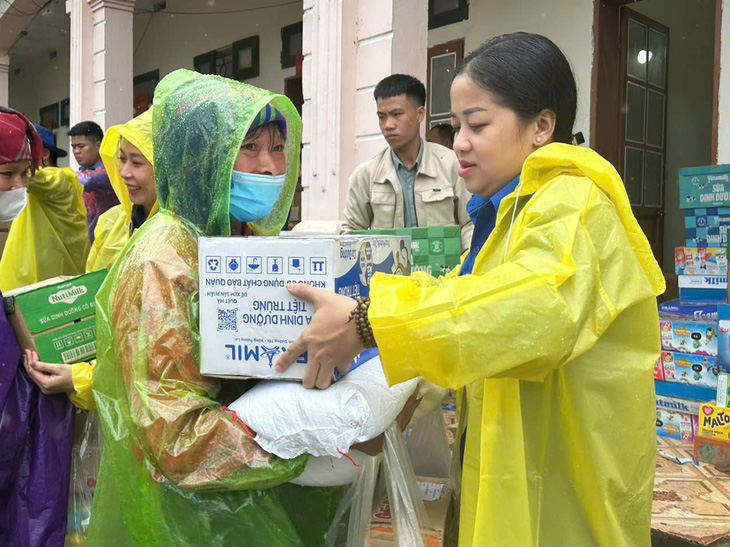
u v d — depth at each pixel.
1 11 10.33
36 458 1.91
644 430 1.24
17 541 1.88
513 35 1.33
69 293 1.98
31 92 15.57
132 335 1.38
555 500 1.23
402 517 1.38
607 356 1.22
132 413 1.34
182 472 1.31
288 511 1.56
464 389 1.49
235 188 1.57
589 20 5.66
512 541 1.19
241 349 1.31
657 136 6.49
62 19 11.95
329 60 4.61
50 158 4.18
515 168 1.30
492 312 1.08
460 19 6.57
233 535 1.40
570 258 1.10
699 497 2.86
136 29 11.50
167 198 1.56
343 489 1.64
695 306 3.67
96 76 7.46
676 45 6.72
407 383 1.43
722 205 3.70
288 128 1.73
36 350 1.92
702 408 3.31
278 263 1.28
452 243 2.96
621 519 1.23
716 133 4.40
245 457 1.29
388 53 4.40
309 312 1.27
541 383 1.21
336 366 1.26
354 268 1.33
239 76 9.65
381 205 3.56
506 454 1.20
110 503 1.56
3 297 1.91
